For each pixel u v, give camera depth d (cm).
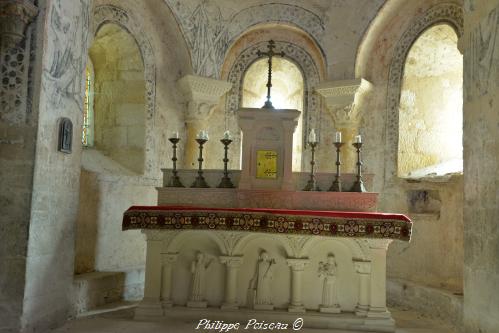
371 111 908
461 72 866
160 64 887
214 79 912
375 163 891
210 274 648
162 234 639
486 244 545
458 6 773
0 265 522
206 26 908
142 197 842
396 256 839
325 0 912
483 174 558
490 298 531
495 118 530
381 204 874
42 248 550
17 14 517
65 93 591
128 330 575
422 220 810
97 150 860
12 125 533
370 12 863
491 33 545
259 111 661
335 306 623
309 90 972
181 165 917
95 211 763
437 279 773
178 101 919
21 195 527
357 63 887
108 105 869
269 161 660
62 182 589
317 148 956
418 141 868
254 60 988
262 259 634
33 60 536
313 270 638
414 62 865
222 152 968
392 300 802
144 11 855
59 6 570
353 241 621
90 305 689
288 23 942
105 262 779
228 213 607
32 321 532
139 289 797
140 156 847
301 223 595
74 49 611
